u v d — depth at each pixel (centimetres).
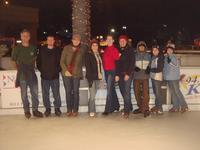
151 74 525
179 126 465
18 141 409
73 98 522
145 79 519
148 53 526
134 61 504
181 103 541
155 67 520
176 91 538
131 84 549
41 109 550
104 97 554
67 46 509
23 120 506
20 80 508
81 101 555
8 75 546
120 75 511
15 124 485
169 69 534
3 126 475
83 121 495
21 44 506
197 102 566
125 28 2764
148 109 520
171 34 2978
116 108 540
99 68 514
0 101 555
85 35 654
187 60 777
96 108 555
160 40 2959
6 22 2877
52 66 508
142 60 519
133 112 535
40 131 448
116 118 510
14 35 2919
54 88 520
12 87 546
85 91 553
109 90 519
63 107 552
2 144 399
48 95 521
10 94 546
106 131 445
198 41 2266
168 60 532
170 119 502
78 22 652
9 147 388
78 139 413
